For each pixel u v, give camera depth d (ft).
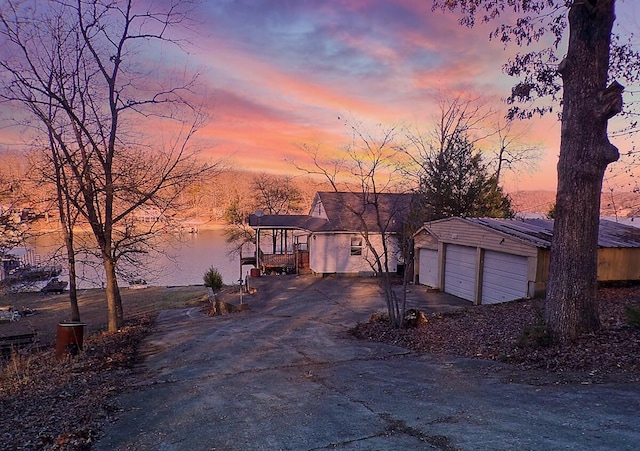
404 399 15.83
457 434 11.96
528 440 11.11
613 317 25.07
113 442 12.96
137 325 42.27
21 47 33.68
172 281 99.45
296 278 73.67
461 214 71.15
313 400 16.37
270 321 39.37
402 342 28.02
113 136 37.32
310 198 97.40
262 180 130.11
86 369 23.53
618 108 19.76
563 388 15.48
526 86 34.24
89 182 35.68
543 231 44.55
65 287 91.04
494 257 46.21
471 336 26.96
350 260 75.56
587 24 20.63
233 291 66.95
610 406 13.20
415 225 60.59
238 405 16.12
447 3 28.91
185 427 13.99
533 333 21.67
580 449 10.34
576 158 20.88
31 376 22.68
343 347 27.43
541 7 27.78
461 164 72.23
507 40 30.50
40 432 14.15
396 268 75.36
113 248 39.24
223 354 26.27
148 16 37.14
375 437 12.23
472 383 17.43
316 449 11.63
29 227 43.29
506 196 79.46
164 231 43.06
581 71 20.77
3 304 72.54
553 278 21.61
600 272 41.73
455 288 53.93
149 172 38.91
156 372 22.58
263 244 143.02
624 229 50.44
